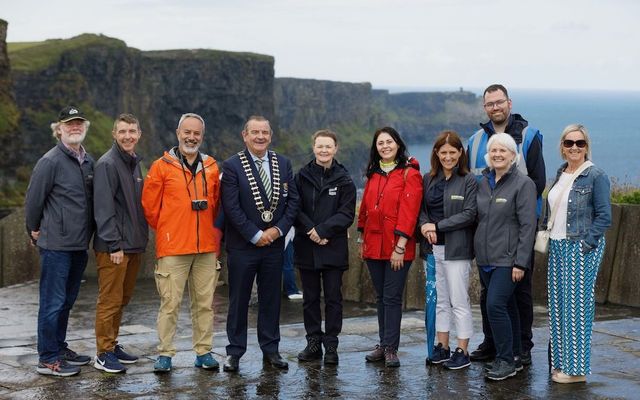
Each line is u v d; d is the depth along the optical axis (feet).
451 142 22.77
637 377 22.80
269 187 23.09
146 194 22.41
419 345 26.63
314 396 20.89
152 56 393.50
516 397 20.89
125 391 21.01
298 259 24.23
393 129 23.52
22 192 208.33
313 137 23.81
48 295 22.18
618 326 29.60
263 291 23.80
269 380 22.26
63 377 22.15
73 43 332.60
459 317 23.26
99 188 22.09
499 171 22.33
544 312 33.47
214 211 23.25
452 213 22.90
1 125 207.41
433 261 23.65
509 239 22.11
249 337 28.27
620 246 35.14
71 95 321.93
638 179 46.96
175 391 21.09
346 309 37.19
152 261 44.19
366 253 23.93
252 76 431.43
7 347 25.68
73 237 22.11
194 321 23.40
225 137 422.41
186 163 22.57
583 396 20.99
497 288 22.17
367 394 21.09
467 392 21.30
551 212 22.25
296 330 29.22
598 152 489.26
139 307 36.73
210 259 23.17
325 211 23.59
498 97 23.72
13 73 304.50
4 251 44.11
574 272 21.77
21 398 20.27
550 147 500.74
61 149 22.16
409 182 23.21
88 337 27.86
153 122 391.86
